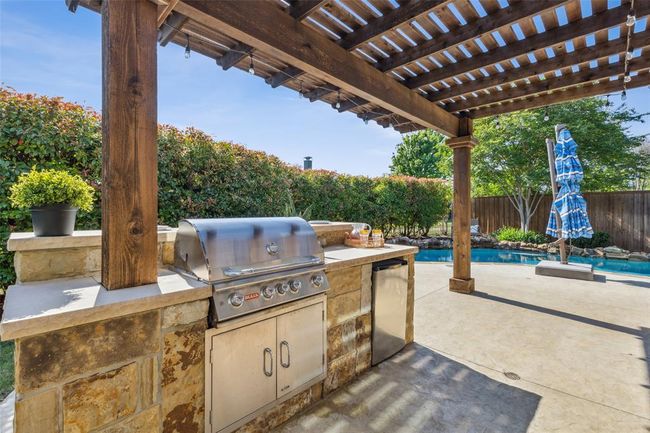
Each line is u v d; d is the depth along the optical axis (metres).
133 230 1.65
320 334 2.43
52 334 1.29
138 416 1.53
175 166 4.94
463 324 3.96
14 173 3.31
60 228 1.84
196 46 2.92
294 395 2.25
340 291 2.63
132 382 1.51
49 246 1.75
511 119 10.35
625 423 2.18
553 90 4.42
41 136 3.46
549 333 3.69
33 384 1.25
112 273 1.59
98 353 1.41
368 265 2.92
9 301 1.40
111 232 1.58
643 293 5.25
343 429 2.12
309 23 2.85
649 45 3.09
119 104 1.59
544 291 5.37
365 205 9.81
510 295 5.14
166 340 1.62
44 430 1.27
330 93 3.84
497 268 7.29
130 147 1.63
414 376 2.79
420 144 22.88
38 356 1.26
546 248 10.01
